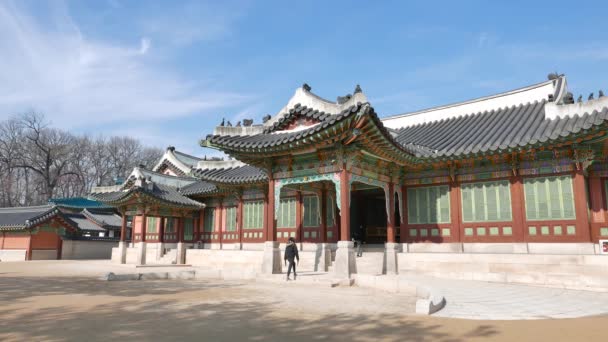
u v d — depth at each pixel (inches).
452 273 856.3
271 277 877.2
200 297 633.0
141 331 390.3
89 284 837.2
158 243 1642.5
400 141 1045.8
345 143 827.4
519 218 903.1
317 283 802.8
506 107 1171.3
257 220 1414.9
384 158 928.3
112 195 1697.8
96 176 3917.3
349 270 807.1
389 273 921.5
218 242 1556.3
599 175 908.0
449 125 1198.9
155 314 483.5
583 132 757.9
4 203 3341.5
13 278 979.9
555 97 1023.6
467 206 974.4
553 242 861.2
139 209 1528.1
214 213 1603.1
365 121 753.0
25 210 2149.4
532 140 818.8
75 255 2145.7
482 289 695.1
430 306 479.5
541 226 880.3
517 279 783.7
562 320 430.3
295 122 951.0
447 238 987.3
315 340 355.3
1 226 2005.4
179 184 1824.6
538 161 900.0
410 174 1058.7
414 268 906.7
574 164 856.9
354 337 365.4
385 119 1419.8
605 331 371.9
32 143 3395.7
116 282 872.9
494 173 950.4
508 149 846.5
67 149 3575.3
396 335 370.9
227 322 436.1
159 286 793.6
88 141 3873.0
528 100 1138.0
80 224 2308.1
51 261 1856.5
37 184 3585.1
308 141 829.8
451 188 997.8
